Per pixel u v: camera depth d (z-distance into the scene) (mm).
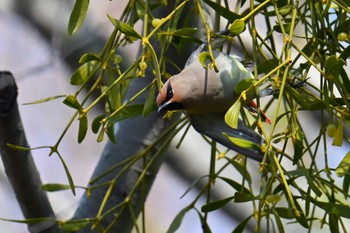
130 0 5941
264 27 8984
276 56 5621
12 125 6320
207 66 5676
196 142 10500
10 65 10883
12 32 11000
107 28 10141
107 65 5855
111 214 7086
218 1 6145
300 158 5707
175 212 11500
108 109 5980
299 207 5676
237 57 5793
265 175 5863
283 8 5742
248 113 5934
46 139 11758
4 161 6461
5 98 6242
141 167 7121
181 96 5676
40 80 11648
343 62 5359
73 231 6395
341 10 5867
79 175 11695
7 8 10938
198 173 10531
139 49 6785
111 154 7176
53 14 10930
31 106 11727
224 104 5688
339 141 5543
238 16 5695
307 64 5660
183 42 5852
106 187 7113
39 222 6277
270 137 5289
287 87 5402
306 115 10250
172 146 10398
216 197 10352
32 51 11047
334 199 5875
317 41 5652
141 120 7125
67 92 11656
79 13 5789
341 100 5605
